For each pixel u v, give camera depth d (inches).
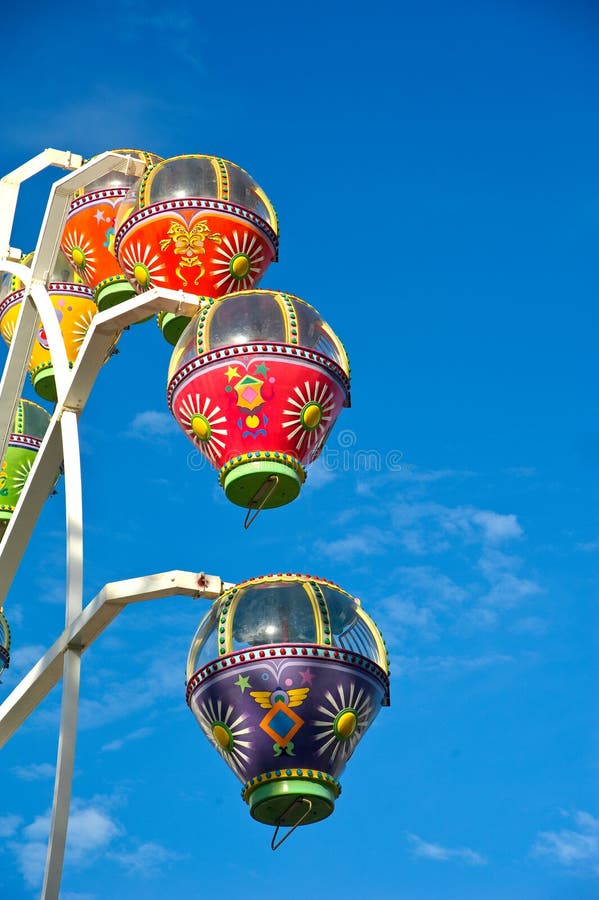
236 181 538.9
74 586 430.6
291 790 400.8
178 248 524.1
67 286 649.6
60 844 388.8
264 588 419.8
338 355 471.8
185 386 459.5
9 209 605.0
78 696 410.3
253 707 402.0
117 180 598.9
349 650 410.0
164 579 408.5
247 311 462.3
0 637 596.1
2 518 657.6
